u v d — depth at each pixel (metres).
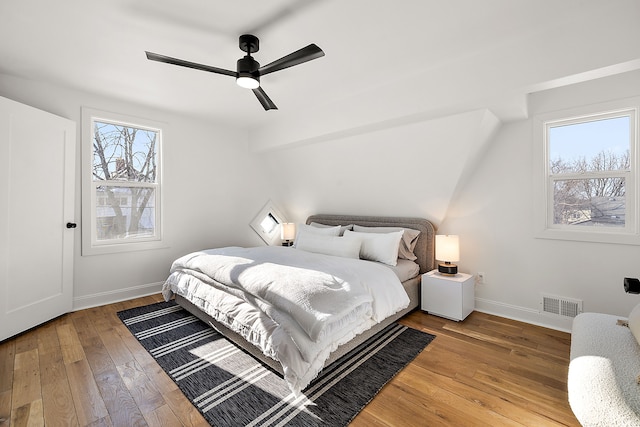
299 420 1.46
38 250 2.51
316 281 1.95
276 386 1.73
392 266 2.87
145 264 3.42
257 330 1.87
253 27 1.82
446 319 2.78
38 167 2.50
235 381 1.78
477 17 1.71
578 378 1.15
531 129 2.64
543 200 2.59
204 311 2.47
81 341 2.28
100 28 1.84
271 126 3.91
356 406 1.56
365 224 3.77
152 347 2.19
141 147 3.42
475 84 2.13
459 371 1.89
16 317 2.34
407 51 2.08
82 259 2.97
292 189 4.61
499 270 2.88
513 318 2.79
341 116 3.01
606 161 2.35
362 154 3.39
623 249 2.25
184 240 3.74
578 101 2.39
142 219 3.43
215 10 1.66
